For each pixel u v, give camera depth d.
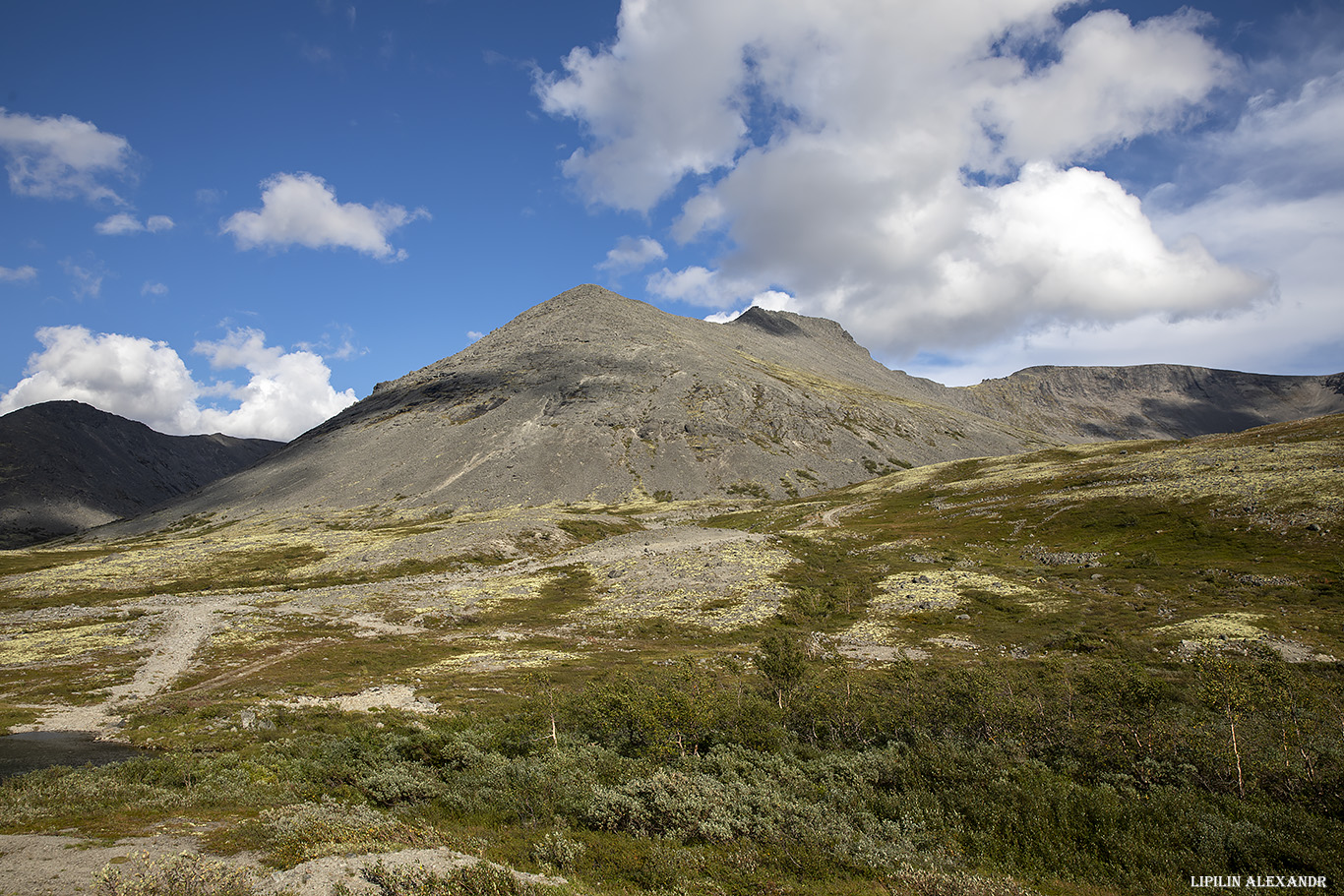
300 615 80.00
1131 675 26.47
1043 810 18.17
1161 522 82.25
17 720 43.41
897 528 111.94
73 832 17.23
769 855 16.06
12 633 74.19
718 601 74.56
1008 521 102.25
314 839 15.91
